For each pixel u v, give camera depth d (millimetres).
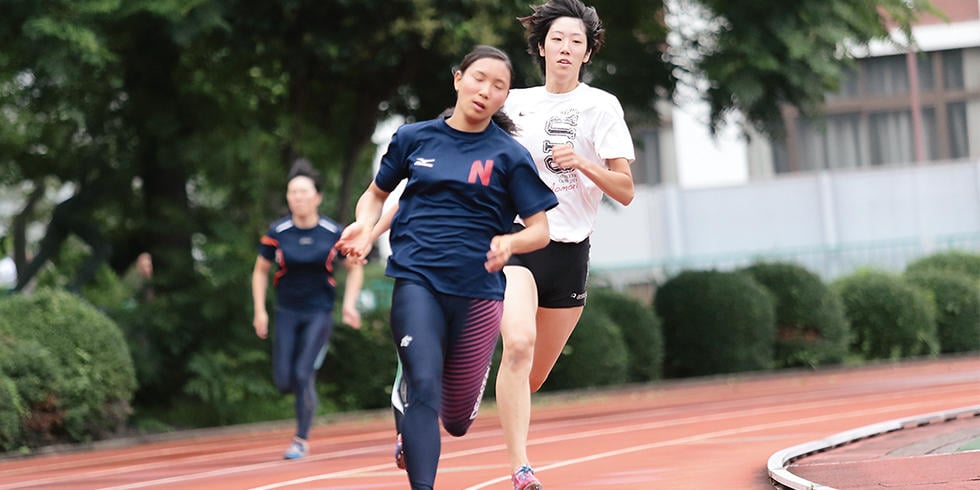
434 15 30375
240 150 33344
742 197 71000
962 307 52719
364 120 35906
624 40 37312
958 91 93500
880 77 94000
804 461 14047
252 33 31672
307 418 19422
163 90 33250
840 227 70312
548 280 11711
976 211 69938
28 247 44031
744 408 26234
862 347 49938
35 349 25609
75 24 28078
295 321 19828
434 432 9570
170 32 29234
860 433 16406
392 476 14836
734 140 38594
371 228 10258
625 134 11789
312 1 30781
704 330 43875
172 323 31781
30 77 32969
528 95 12016
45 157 36625
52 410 25594
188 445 25406
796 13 33906
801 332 46156
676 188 71375
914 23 35031
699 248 71312
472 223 9969
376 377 34438
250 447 23219
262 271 20078
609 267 57625
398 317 9812
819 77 34469
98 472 18875
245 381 31828
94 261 34188
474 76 9945
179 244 33938
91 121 33938
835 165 94125
